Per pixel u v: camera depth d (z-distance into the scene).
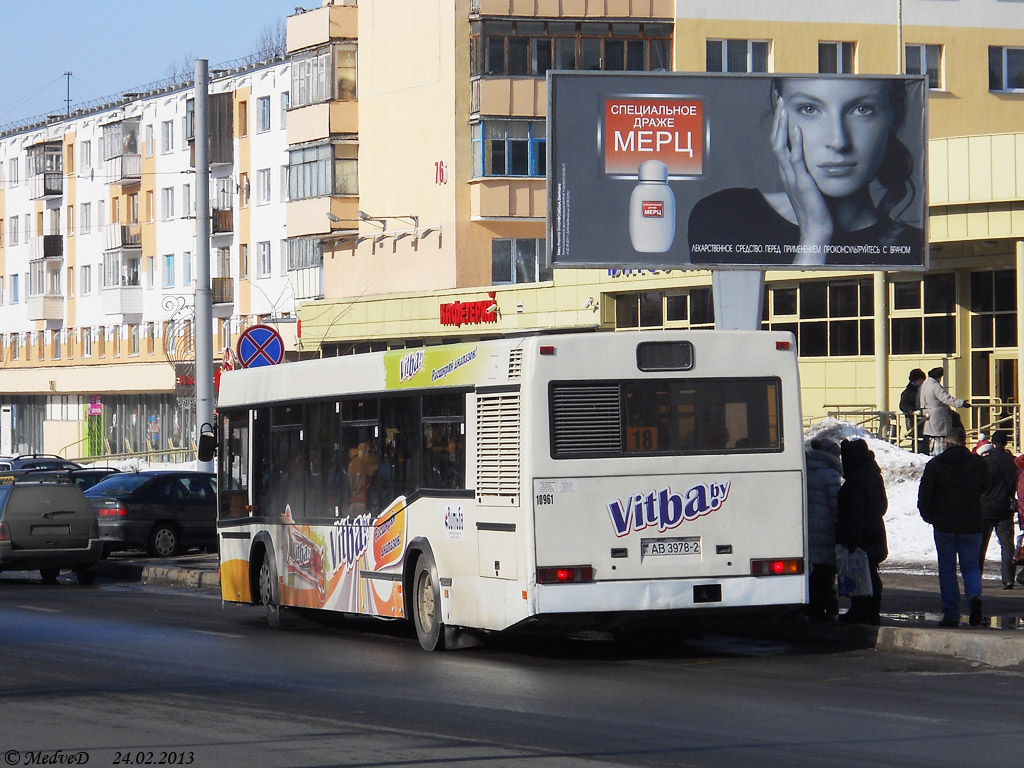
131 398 122.94
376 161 83.69
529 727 15.75
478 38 76.56
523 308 71.94
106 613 31.08
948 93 78.44
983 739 14.88
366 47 84.12
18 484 41.16
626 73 37.19
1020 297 51.31
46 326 135.00
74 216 130.38
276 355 35.56
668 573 21.50
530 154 77.06
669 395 21.78
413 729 15.66
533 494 21.12
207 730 15.69
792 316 63.25
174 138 116.44
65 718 16.55
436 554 23.36
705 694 18.20
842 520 23.30
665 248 37.28
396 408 24.75
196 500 48.09
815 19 77.19
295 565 28.14
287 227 89.81
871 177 38.06
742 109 37.66
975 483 23.11
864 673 20.11
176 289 116.25
